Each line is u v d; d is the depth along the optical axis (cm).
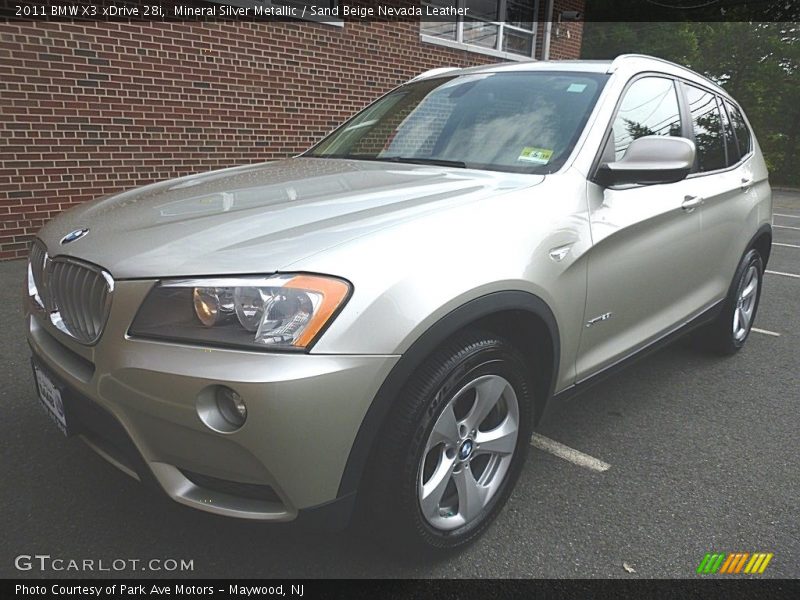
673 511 258
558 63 324
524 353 241
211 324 174
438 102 332
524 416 235
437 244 197
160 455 183
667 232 302
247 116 752
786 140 2473
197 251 188
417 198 229
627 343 294
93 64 619
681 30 2416
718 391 382
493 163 276
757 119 2517
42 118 598
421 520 203
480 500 227
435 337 188
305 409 167
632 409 353
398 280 183
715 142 379
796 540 243
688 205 317
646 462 296
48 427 303
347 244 185
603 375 283
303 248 182
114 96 640
